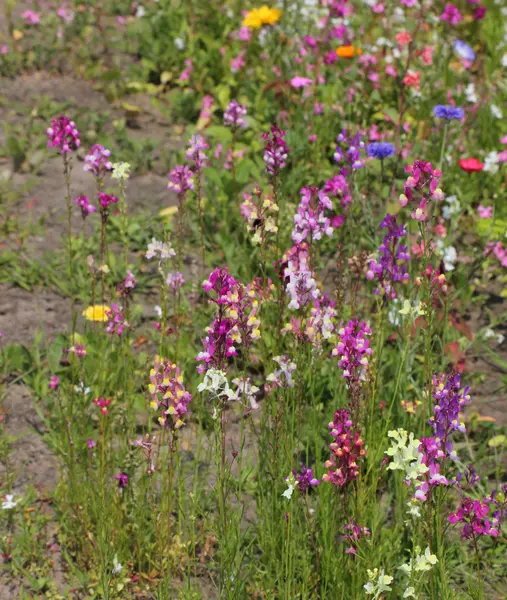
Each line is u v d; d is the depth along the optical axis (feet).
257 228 6.72
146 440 6.64
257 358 7.66
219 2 12.76
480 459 7.33
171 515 6.95
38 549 6.86
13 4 13.43
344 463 6.43
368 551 6.51
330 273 8.32
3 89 11.05
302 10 11.62
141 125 10.57
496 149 9.50
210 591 6.73
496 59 10.94
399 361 7.43
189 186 7.26
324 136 9.23
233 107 8.32
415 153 8.70
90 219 8.87
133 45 12.48
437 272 6.64
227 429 7.40
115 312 7.13
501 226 8.58
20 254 8.54
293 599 6.48
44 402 7.58
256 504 7.02
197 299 8.13
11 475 7.16
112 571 6.64
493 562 6.86
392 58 10.26
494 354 7.93
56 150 9.73
